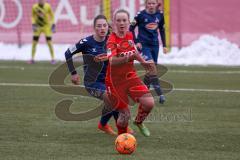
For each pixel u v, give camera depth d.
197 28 60.31
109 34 26.95
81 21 63.78
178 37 60.66
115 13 25.00
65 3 64.00
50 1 64.25
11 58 63.06
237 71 51.81
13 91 40.03
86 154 22.77
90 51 26.95
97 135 26.66
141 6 61.53
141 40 37.41
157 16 37.62
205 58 58.41
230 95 38.59
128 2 61.84
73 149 23.67
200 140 25.50
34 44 57.84
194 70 52.53
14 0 64.88
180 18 60.56
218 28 59.78
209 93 39.41
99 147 24.09
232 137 26.11
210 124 29.12
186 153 23.03
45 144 24.59
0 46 65.06
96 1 63.25
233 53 58.41
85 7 63.62
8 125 28.64
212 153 23.06
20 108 33.56
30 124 28.98
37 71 51.69
